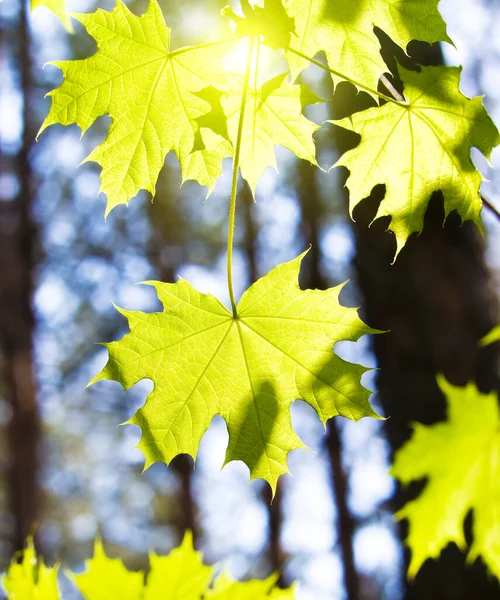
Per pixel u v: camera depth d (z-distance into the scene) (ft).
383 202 2.01
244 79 1.93
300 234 15.46
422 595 4.29
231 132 2.03
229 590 2.26
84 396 17.49
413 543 2.16
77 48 14.33
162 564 2.25
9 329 14.53
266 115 2.01
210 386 2.02
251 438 2.03
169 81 2.01
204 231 16.26
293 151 2.03
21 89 15.28
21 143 15.48
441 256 4.70
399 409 4.63
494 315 4.73
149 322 2.01
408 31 1.94
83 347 17.06
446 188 2.00
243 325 2.02
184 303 2.01
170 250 16.24
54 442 18.67
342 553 13.93
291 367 2.01
